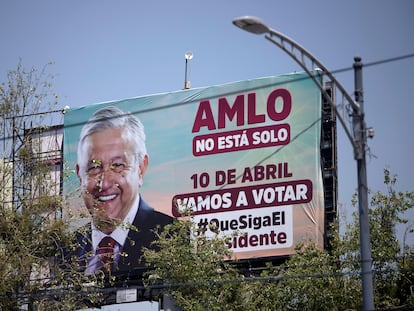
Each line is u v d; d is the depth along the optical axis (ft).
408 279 125.08
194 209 144.46
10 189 131.85
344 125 73.72
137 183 149.69
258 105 143.33
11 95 134.00
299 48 70.23
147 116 151.12
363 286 73.31
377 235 127.34
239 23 67.05
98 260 146.92
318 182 137.39
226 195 142.92
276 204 139.23
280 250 137.49
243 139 143.43
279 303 124.36
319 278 123.65
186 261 127.24
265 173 140.97
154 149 149.59
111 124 153.38
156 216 146.82
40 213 127.75
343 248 127.03
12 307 122.31
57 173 155.12
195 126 147.43
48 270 135.64
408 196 129.49
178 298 124.57
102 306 144.66
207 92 147.64
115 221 145.59
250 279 101.04
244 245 139.64
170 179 147.43
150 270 143.23
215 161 144.77
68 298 123.54
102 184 151.33
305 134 139.54
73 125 149.38
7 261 121.60
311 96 140.26
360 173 73.82
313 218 136.56
